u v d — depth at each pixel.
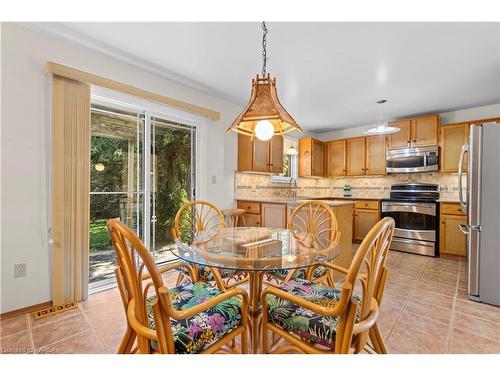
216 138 3.56
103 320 1.88
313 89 3.20
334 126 5.09
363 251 0.89
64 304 2.10
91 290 2.40
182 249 1.51
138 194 2.80
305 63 2.54
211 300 1.07
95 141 2.47
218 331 1.12
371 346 1.53
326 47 2.25
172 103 2.88
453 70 2.66
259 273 1.45
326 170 5.34
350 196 5.16
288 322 1.17
